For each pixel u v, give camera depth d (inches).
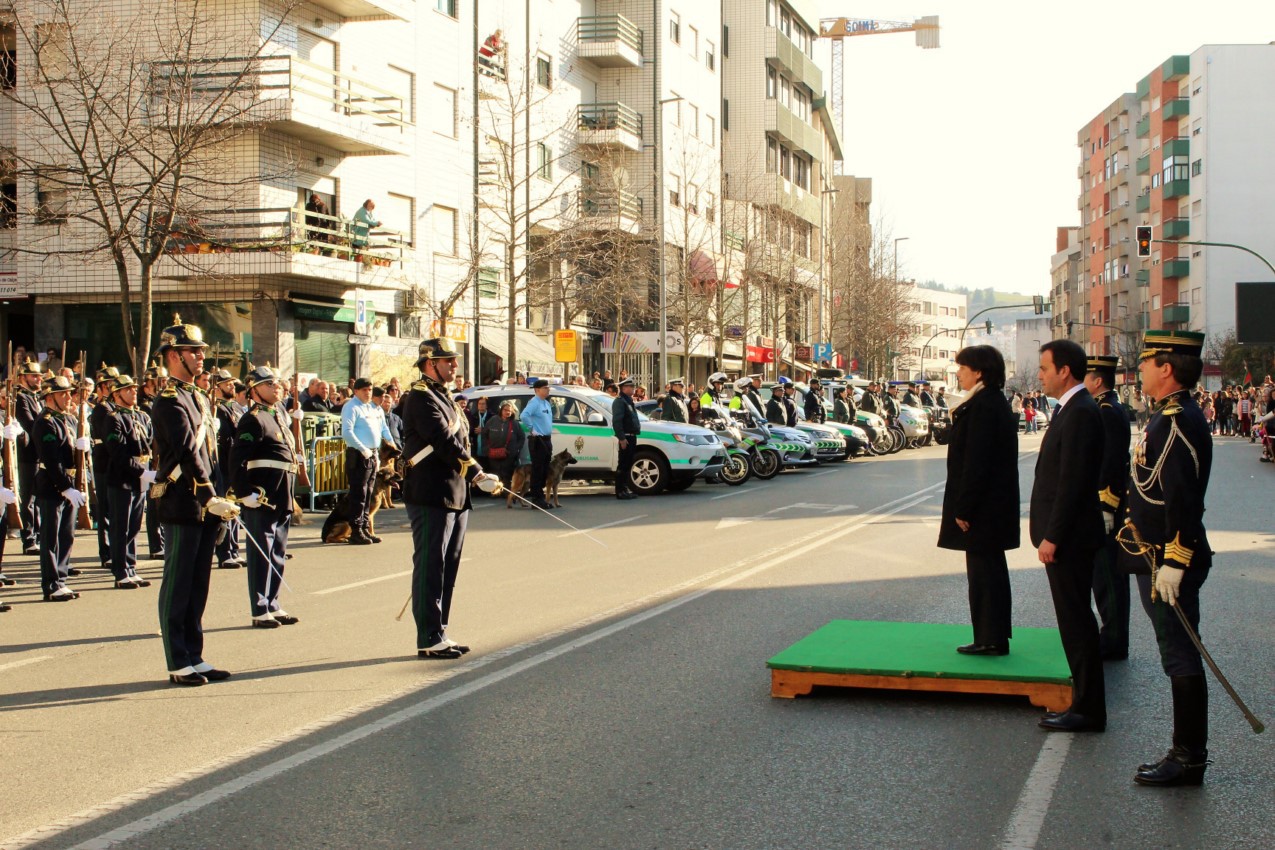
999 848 178.4
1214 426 2242.9
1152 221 3240.7
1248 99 2893.7
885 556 500.4
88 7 983.0
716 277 1740.9
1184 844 179.8
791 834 184.4
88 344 1096.2
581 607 384.5
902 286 2891.2
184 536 292.5
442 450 312.5
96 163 972.6
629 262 1508.4
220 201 925.8
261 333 1047.0
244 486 361.1
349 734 242.1
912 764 219.9
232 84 840.9
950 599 391.9
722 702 265.0
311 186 1095.6
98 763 225.1
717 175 2039.9
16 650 334.3
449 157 1318.9
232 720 255.0
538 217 1503.4
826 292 2571.4
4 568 505.7
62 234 1037.2
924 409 1667.1
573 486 943.7
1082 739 236.1
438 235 1309.1
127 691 283.1
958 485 276.4
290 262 988.6
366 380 579.8
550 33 1619.1
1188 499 205.2
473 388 866.1
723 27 2298.2
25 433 534.0
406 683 285.6
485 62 1386.6
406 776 214.4
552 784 209.3
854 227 2691.9
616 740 236.1
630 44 1752.0
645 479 839.1
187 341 297.4
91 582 470.6
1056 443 240.5
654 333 1574.8
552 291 1473.9
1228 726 245.0
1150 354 214.7
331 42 1127.6
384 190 1202.6
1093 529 238.5
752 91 2294.5
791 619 359.3
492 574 461.7
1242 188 2901.1
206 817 194.4
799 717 253.1
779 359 2223.2
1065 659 269.1
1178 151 3041.3
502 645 327.3
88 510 634.2
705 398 983.0
